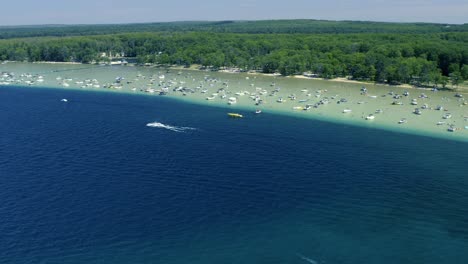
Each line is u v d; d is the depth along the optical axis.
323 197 142.00
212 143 198.38
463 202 141.25
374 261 109.19
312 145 198.88
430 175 164.00
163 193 142.12
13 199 136.12
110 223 122.81
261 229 121.75
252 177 157.12
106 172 159.50
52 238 115.00
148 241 114.56
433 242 117.75
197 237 117.00
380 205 137.50
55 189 143.88
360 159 180.62
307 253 111.62
